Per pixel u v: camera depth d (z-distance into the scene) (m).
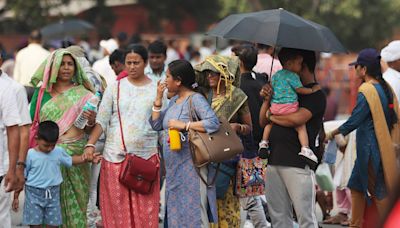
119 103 16.39
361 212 17.72
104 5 82.25
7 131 15.27
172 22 87.38
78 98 16.73
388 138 16.97
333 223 21.31
